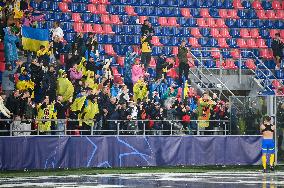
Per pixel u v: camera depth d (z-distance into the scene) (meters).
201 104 62.38
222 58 79.88
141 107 59.75
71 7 79.31
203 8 86.06
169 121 59.56
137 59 66.81
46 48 62.94
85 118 55.84
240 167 58.50
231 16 86.56
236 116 61.59
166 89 65.62
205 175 49.22
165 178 46.00
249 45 83.81
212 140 58.66
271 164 55.00
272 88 75.56
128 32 79.81
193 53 80.06
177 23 83.50
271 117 58.06
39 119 51.47
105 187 38.34
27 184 40.38
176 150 57.53
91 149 54.16
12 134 52.28
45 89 56.97
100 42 77.31
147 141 56.53
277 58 80.62
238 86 75.19
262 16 88.00
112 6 81.88
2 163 49.78
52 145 52.31
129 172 51.56
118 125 56.12
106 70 63.50
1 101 50.47
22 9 68.25
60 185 39.62
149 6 83.88
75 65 59.72
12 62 62.03
